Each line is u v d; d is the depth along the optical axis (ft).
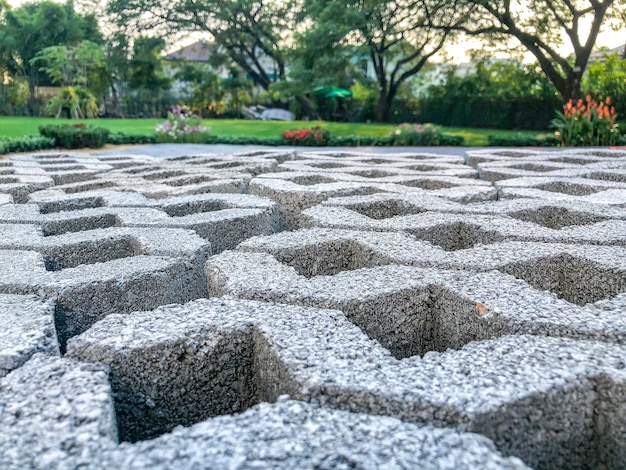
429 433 3.95
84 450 3.80
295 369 4.94
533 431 4.49
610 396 4.68
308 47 75.82
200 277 9.81
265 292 7.05
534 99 84.48
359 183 17.38
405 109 96.07
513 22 70.33
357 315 6.79
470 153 28.89
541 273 8.55
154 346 5.58
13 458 3.74
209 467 3.57
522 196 15.02
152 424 5.74
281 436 3.92
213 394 5.94
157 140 59.88
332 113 109.19
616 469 4.69
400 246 9.33
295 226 15.85
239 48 101.76
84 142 50.14
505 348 5.27
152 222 12.14
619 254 8.56
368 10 67.46
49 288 7.73
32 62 113.50
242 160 25.52
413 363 5.02
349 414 4.22
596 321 5.90
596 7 65.72
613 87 72.74
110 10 92.27
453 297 6.89
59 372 4.96
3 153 43.70
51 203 15.14
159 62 115.34
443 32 78.33
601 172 19.83
